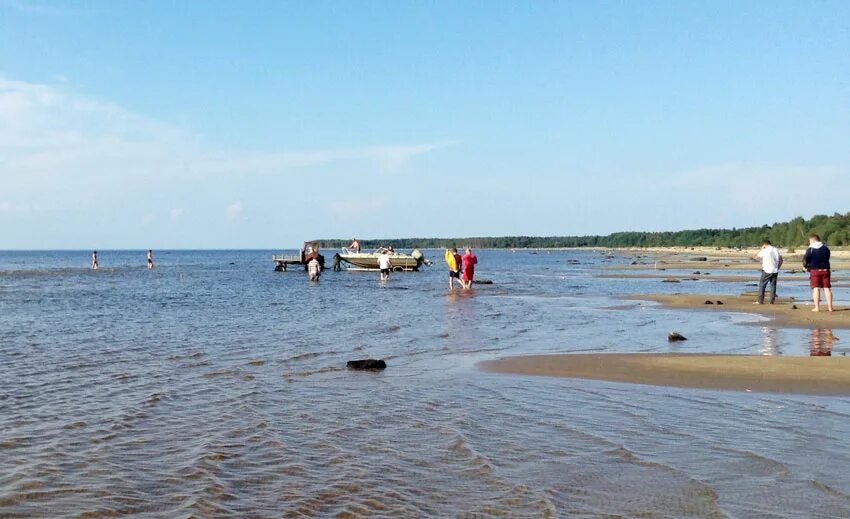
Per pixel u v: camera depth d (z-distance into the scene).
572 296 30.58
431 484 6.06
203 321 20.61
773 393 9.45
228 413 8.71
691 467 6.41
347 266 67.12
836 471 6.24
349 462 6.69
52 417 8.53
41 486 6.06
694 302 25.78
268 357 13.44
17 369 12.08
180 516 5.41
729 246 166.75
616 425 7.93
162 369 12.09
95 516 5.41
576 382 10.48
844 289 33.69
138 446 7.26
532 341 15.61
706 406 8.78
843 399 9.05
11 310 24.78
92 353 14.05
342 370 11.87
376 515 5.40
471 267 34.66
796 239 122.50
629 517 5.30
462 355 13.51
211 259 140.62
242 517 5.39
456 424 8.05
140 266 90.00
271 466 6.59
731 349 13.93
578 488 5.92
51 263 108.00
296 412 8.73
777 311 21.27
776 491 5.78
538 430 7.75
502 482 6.09
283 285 42.12
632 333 17.02
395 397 9.57
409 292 34.28
